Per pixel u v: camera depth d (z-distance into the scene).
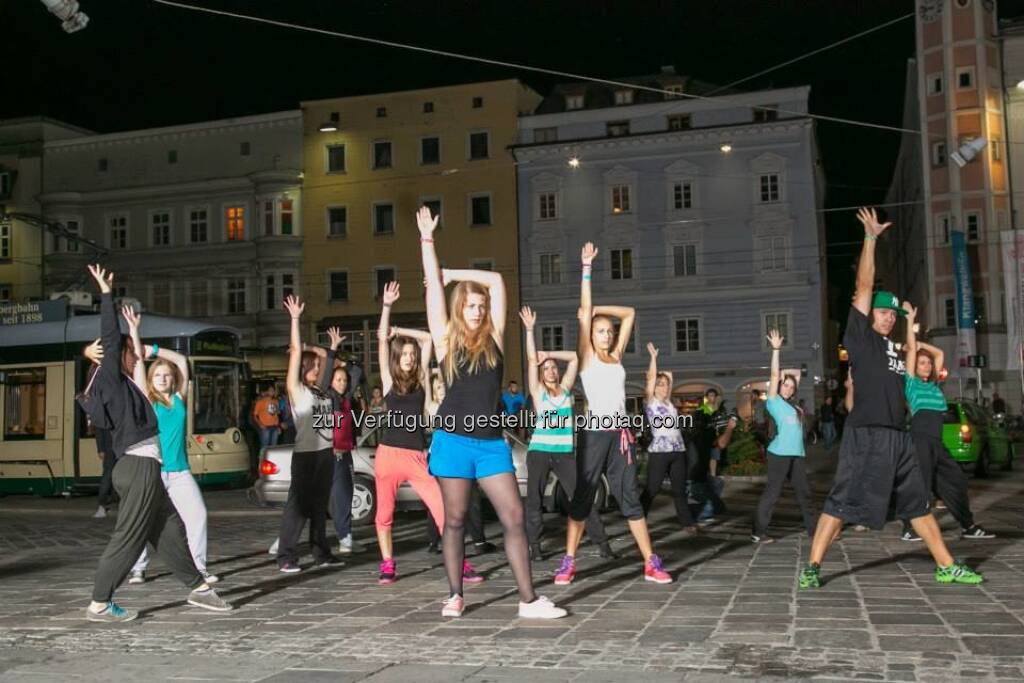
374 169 54.00
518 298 51.94
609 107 51.59
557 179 51.72
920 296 53.56
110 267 56.12
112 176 56.78
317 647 5.75
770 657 5.16
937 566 7.38
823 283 53.97
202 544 8.33
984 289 47.28
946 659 5.04
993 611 6.21
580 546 10.20
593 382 7.80
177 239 55.66
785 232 48.78
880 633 5.65
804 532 11.28
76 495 21.42
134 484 6.77
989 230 47.44
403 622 6.41
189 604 7.30
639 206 50.59
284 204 54.59
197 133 55.84
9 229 57.12
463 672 5.04
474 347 6.29
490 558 9.53
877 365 7.10
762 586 7.38
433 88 53.59
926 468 9.95
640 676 4.84
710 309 49.53
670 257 50.16
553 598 7.12
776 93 49.41
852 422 7.13
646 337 50.34
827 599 6.76
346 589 7.91
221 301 54.97
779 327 48.75
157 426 6.97
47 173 57.44
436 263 6.37
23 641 6.15
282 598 7.55
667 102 50.84
